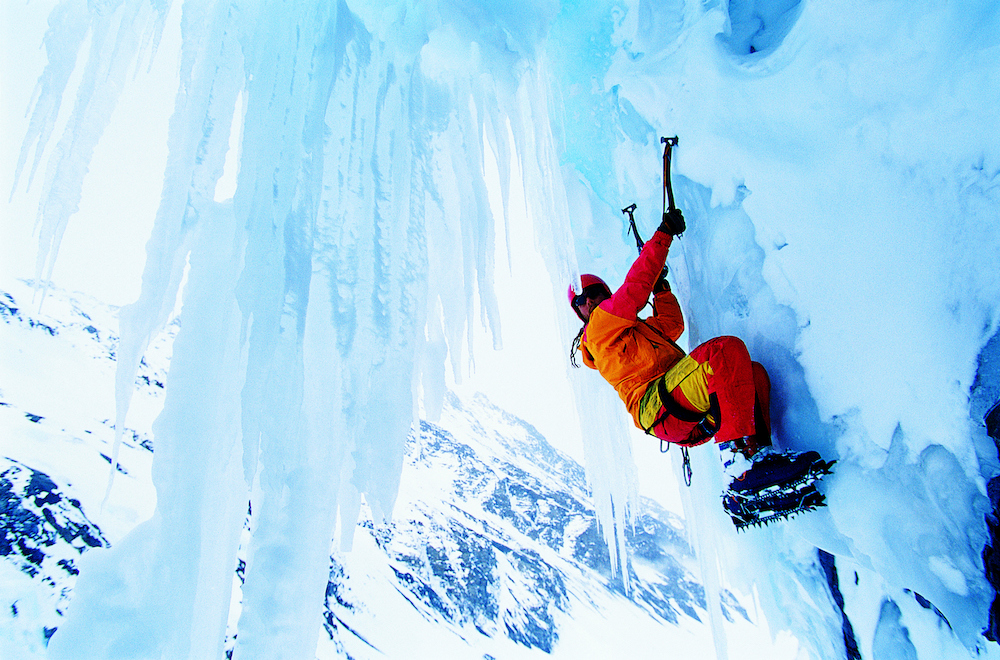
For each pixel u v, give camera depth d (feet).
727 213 8.84
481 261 8.67
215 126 7.09
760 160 7.97
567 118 11.75
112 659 5.80
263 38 7.19
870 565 7.04
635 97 10.11
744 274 8.50
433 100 8.38
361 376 6.91
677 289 9.95
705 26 8.88
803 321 7.60
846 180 6.98
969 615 6.00
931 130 6.07
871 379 6.75
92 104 7.29
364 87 7.48
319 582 6.37
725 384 7.04
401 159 7.71
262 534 6.06
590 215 11.80
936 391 6.08
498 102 9.26
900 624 7.37
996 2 5.43
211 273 7.06
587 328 8.17
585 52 11.24
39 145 7.09
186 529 6.35
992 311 5.61
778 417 7.85
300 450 6.40
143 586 6.23
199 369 6.79
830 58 6.91
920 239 6.22
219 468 6.91
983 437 5.68
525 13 9.31
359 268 7.10
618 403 12.05
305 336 6.88
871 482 6.70
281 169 6.75
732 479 7.80
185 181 6.95
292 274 6.47
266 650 5.80
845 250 7.01
